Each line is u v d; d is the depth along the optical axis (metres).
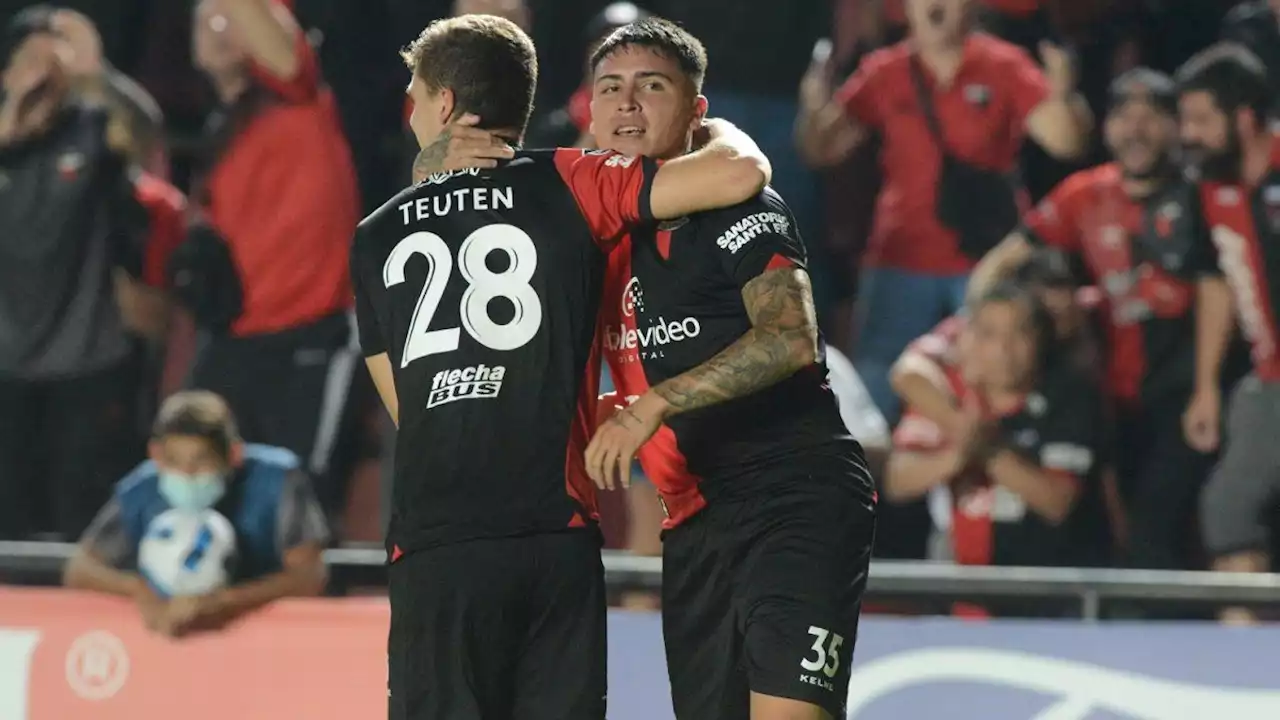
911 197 24.11
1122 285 22.73
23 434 22.41
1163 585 17.38
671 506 12.59
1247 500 21.56
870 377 24.03
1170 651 16.92
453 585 10.87
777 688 11.38
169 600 17.34
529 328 11.05
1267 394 21.70
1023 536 20.44
